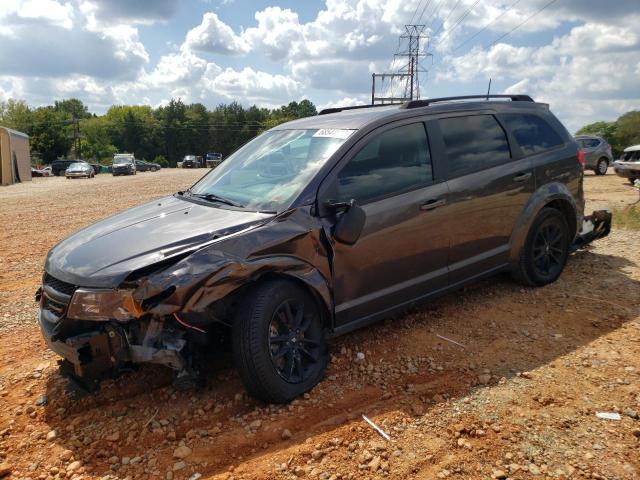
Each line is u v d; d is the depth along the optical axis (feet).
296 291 11.60
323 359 12.35
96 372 10.50
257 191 13.25
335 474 9.17
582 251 22.21
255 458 9.73
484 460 9.33
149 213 13.61
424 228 13.88
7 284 21.84
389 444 9.90
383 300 13.38
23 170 116.26
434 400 11.30
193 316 10.50
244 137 410.72
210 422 10.94
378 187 13.20
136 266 10.44
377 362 13.08
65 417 11.45
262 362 10.76
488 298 16.93
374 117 13.85
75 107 483.10
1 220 42.06
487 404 11.04
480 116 15.97
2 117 281.33
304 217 11.94
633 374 11.91
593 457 9.27
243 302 10.96
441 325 15.08
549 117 18.25
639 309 15.56
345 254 12.41
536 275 17.30
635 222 28.04
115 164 147.95
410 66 168.76
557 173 17.53
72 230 35.73
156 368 13.23
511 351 13.37
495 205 15.66
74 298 10.48
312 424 10.66
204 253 10.57
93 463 9.89
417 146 14.20
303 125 15.20
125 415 11.39
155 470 9.55
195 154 408.05
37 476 9.58
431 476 9.00
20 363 14.08
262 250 11.09
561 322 14.93
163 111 407.03
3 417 11.55
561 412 10.62
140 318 10.40
